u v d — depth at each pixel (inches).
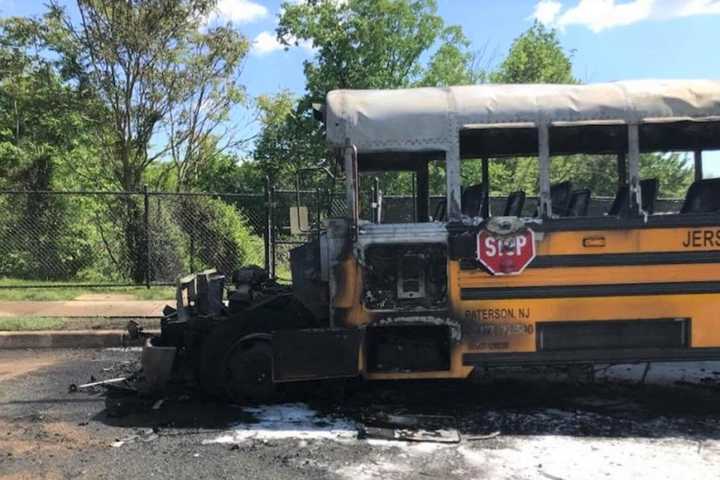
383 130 209.8
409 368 216.4
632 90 209.3
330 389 239.0
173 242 583.8
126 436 202.1
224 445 193.9
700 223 208.4
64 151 644.1
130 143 618.5
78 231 612.4
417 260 213.2
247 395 230.1
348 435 201.9
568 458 182.2
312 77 916.6
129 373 281.3
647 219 208.4
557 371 274.7
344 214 222.5
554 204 249.3
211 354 230.2
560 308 209.9
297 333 214.5
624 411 225.1
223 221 597.3
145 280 546.0
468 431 205.3
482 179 254.8
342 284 213.0
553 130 219.1
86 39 599.8
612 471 173.2
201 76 637.9
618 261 209.0
